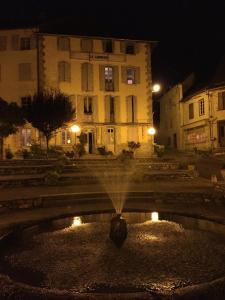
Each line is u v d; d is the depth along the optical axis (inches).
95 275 192.9
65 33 1344.7
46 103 1116.5
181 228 301.1
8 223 351.6
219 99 1326.3
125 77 1390.3
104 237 273.3
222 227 303.4
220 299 156.3
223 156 983.6
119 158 875.4
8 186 572.7
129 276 190.9
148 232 286.8
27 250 241.3
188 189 522.0
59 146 1234.0
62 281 185.5
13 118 1043.3
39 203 452.8
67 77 1332.4
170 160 885.2
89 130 1346.0
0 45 1330.0
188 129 1529.3
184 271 197.9
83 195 477.7
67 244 255.0
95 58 1364.4
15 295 161.3
